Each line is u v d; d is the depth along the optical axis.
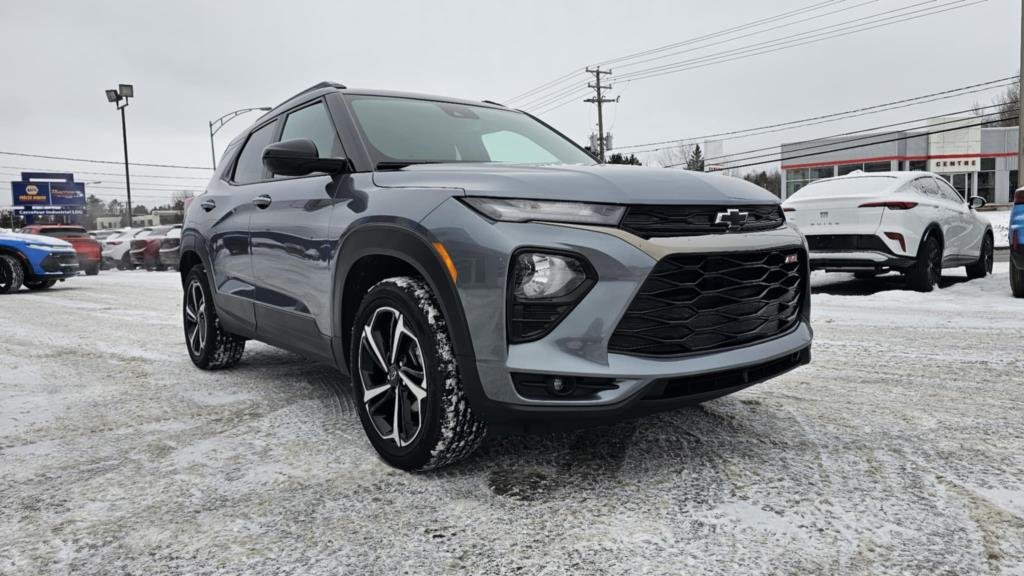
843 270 7.54
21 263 11.49
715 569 1.68
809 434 2.69
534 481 2.27
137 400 3.54
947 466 2.33
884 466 2.34
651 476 2.29
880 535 1.84
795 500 2.08
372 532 1.94
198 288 4.38
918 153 39.06
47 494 2.28
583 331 2.06
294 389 3.73
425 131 3.19
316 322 2.95
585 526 1.94
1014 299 6.77
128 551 1.87
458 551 1.82
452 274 2.17
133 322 6.98
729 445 2.58
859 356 4.26
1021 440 2.60
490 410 2.15
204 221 4.16
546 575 1.68
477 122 3.47
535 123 3.85
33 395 3.70
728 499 2.09
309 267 2.93
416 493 2.21
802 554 1.75
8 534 1.99
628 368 2.07
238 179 4.08
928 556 1.72
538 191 2.18
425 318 2.26
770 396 3.29
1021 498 2.06
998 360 4.06
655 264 2.10
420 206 2.34
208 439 2.85
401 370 2.40
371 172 2.77
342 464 2.51
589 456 2.49
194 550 1.86
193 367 4.45
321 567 1.75
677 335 2.19
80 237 17.27
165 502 2.20
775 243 2.42
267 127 3.93
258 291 3.48
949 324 5.39
